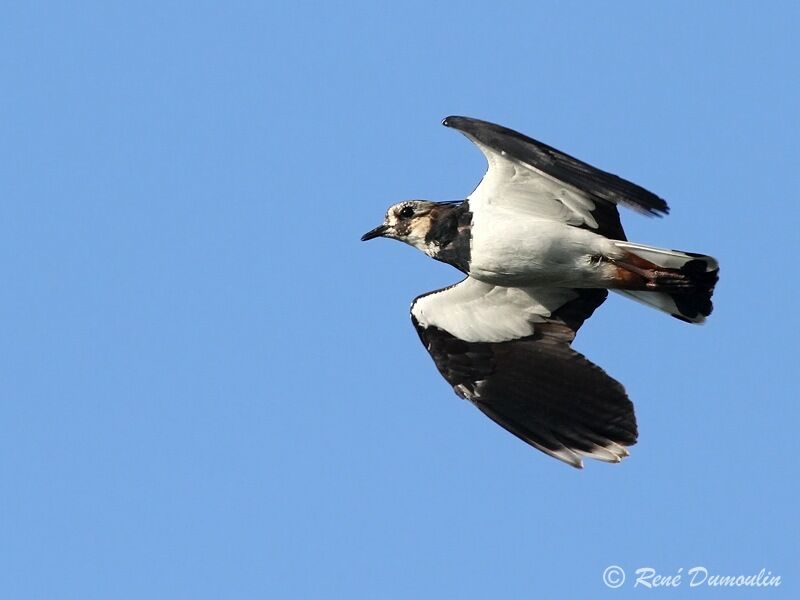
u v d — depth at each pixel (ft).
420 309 61.41
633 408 57.88
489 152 54.80
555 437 58.34
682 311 57.00
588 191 50.90
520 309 60.75
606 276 56.39
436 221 58.80
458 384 60.29
